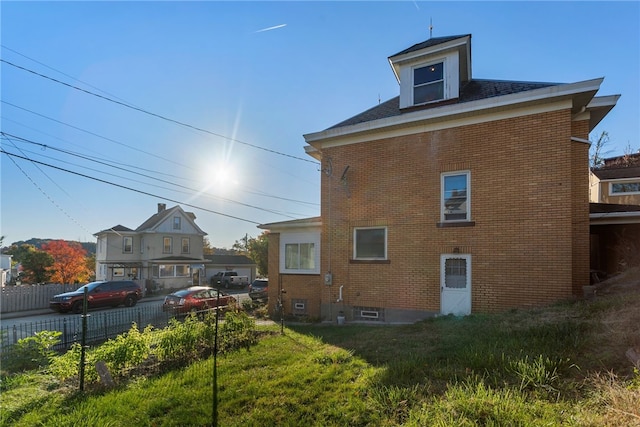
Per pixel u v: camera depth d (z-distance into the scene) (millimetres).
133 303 22516
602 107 9000
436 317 8844
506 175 8984
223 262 42781
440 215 9766
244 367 5672
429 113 9867
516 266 8711
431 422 3135
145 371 6027
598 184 19672
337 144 11617
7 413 4285
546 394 3320
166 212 36500
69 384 5551
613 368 3602
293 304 13266
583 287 7914
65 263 35250
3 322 16438
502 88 10023
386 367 4758
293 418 3707
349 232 11172
